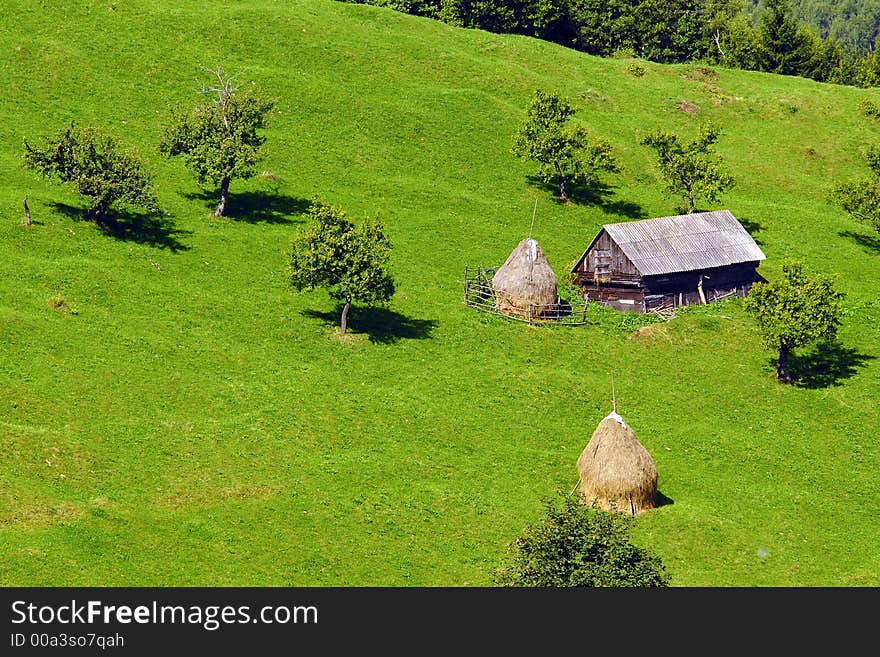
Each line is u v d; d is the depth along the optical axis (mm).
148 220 156125
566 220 179625
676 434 127938
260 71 198000
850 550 110312
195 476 106938
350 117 192375
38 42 190500
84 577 91500
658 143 185000
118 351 124938
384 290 137500
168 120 181125
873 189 184000
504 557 102188
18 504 97500
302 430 117562
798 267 143000
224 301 141250
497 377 134375
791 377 142500
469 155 190375
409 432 120750
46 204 151500
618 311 156250
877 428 133125
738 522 112812
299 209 168750
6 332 122312
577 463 116438
